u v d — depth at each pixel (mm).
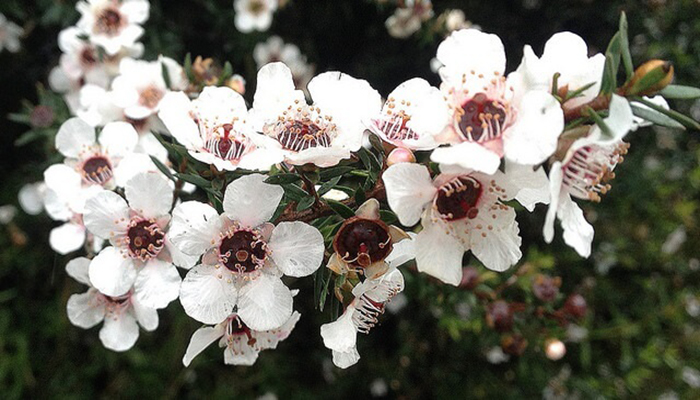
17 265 147
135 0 100
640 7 160
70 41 103
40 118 103
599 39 166
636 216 178
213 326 54
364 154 50
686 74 164
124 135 70
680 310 172
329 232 50
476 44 45
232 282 49
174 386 143
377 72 158
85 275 62
